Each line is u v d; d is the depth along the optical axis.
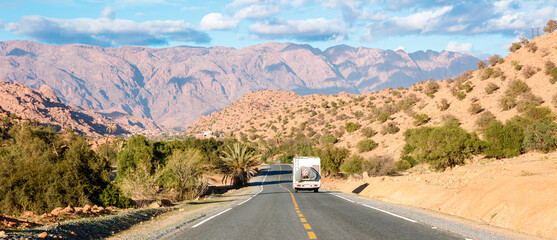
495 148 50.25
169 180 33.50
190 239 9.22
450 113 101.31
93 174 26.47
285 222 12.23
